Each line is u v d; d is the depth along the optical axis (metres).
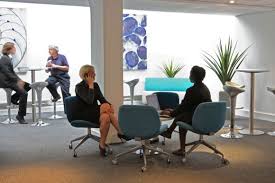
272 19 7.56
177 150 5.09
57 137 6.11
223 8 7.20
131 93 8.48
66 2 6.72
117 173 4.27
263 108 7.90
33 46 8.53
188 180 4.02
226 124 7.15
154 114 4.23
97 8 5.66
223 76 7.73
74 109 5.07
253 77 6.52
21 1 6.70
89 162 4.70
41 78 8.66
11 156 4.96
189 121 4.78
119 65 5.63
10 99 7.39
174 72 9.41
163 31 9.98
